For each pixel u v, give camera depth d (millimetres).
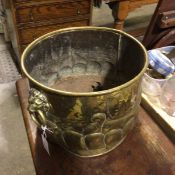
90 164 536
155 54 726
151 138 594
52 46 573
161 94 681
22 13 1347
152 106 661
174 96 661
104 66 652
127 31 1759
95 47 614
